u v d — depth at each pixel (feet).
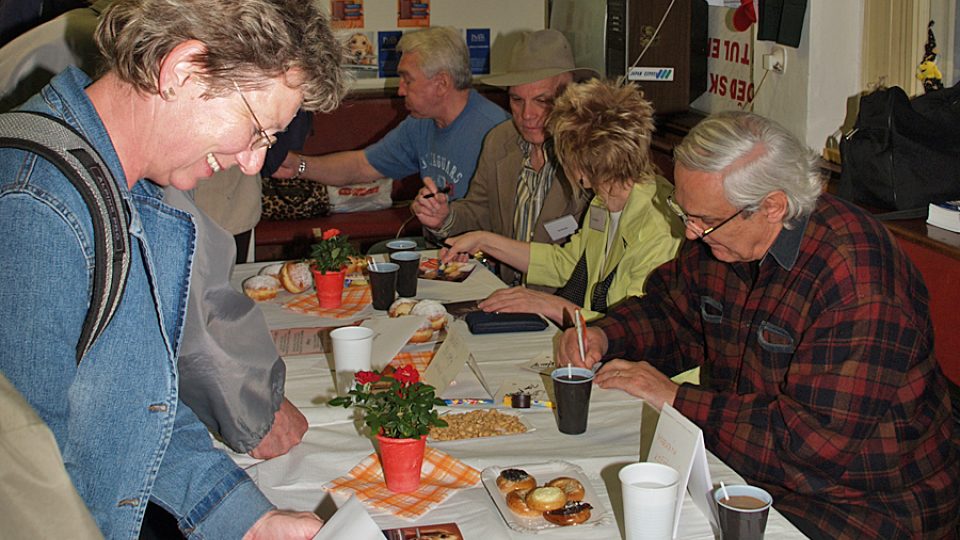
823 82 10.59
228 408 4.97
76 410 3.71
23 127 3.36
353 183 12.42
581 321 6.28
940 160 8.71
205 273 4.92
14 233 3.21
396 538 4.28
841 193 9.36
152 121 3.53
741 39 12.42
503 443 5.31
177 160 3.61
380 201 15.89
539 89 9.25
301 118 10.36
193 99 3.48
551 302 7.54
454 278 8.70
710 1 11.94
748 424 5.38
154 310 3.82
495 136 10.25
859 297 5.26
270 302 8.09
